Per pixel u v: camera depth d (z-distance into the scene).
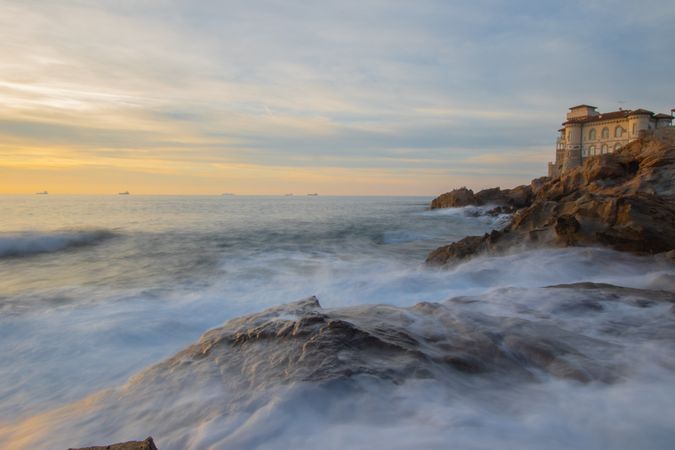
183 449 3.04
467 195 67.31
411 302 10.02
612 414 3.54
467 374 4.27
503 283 11.14
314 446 2.89
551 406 3.67
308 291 11.29
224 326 5.73
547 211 16.56
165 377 4.44
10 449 3.58
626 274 11.05
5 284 13.07
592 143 74.44
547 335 5.35
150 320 8.55
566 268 11.62
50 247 22.34
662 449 3.07
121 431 3.54
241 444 3.00
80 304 10.09
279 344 4.83
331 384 3.75
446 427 3.12
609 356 4.79
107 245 23.23
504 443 2.94
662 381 4.22
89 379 6.03
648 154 28.00
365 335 4.80
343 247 22.69
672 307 6.74
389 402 3.53
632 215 13.02
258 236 27.67
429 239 28.34
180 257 18.88
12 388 5.74
